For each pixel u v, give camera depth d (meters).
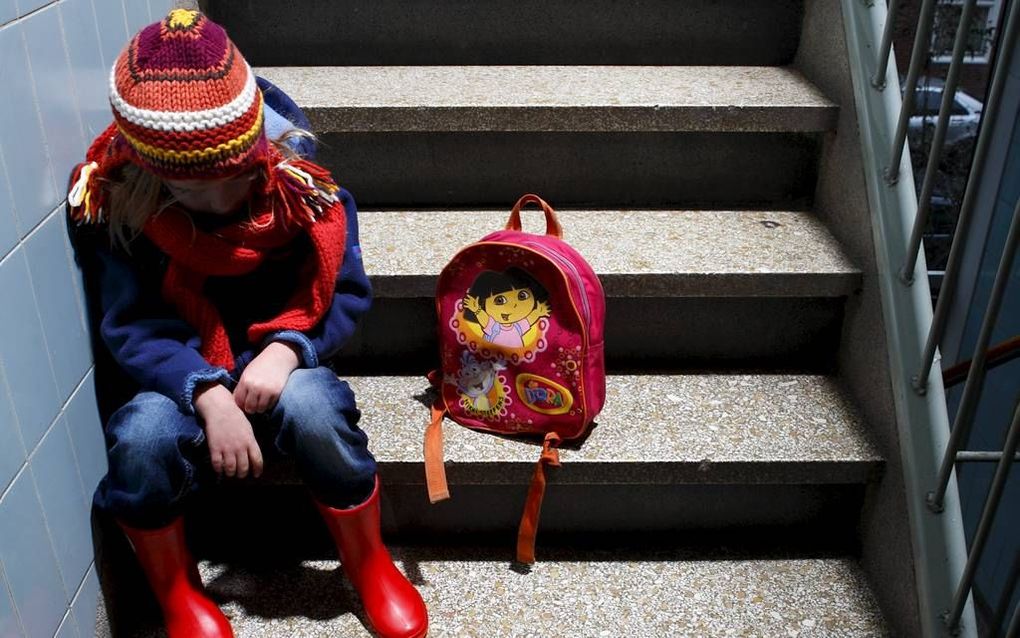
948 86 1.32
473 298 1.54
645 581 1.55
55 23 1.24
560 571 1.57
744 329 1.76
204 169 1.13
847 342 1.70
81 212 1.26
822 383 1.72
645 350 1.79
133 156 1.17
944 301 1.36
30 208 1.17
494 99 1.80
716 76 1.95
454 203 1.94
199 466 1.36
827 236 1.77
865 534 1.59
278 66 2.03
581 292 1.50
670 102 1.78
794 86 1.88
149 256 1.33
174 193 1.22
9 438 1.11
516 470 1.52
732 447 1.54
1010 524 3.23
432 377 1.65
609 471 1.51
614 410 1.64
